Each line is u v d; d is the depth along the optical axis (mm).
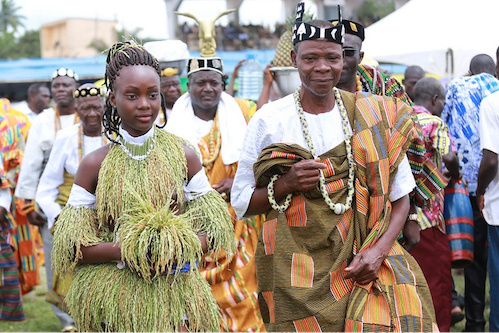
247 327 5578
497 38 8375
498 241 5340
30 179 6582
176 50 6578
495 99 5191
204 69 5680
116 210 3428
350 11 21469
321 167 3539
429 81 6074
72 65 14570
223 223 3582
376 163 3637
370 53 9078
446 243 5512
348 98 3760
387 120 3709
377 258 3570
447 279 5504
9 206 6941
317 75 3607
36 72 14469
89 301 3445
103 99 5887
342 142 3666
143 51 3453
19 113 7441
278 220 3676
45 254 6648
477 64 6496
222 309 5574
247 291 5590
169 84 6566
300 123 3699
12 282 7043
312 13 6598
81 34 28297
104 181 3438
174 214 3531
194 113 5867
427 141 5211
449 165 5621
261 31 17812
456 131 6180
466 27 8586
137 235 3340
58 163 5906
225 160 5648
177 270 3422
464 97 6129
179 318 3453
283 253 3619
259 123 3734
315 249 3619
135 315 3402
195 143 5691
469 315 6309
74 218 3463
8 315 7070
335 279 3588
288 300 3574
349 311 3531
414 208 4355
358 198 3637
